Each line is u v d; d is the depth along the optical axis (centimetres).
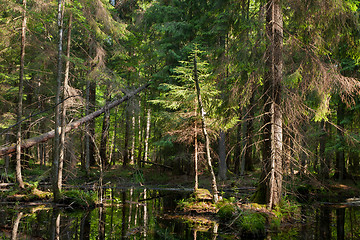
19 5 1182
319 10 777
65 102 1202
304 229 761
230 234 704
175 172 2006
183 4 1841
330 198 1384
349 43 920
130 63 2058
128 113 2075
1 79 1575
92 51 1845
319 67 759
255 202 916
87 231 684
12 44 1280
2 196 1146
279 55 815
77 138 1845
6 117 1479
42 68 1546
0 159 2080
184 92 1118
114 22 1434
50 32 1491
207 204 996
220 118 981
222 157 1798
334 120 1830
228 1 1012
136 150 2862
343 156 1806
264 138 902
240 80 888
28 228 702
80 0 1242
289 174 853
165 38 1820
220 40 1677
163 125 1304
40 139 1310
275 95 861
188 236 676
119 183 1834
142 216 892
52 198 1140
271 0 829
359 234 710
